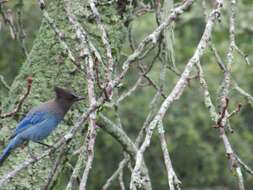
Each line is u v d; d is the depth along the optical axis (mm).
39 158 8234
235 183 27547
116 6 12297
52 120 11328
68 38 11914
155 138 27125
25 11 23234
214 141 27641
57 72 11852
